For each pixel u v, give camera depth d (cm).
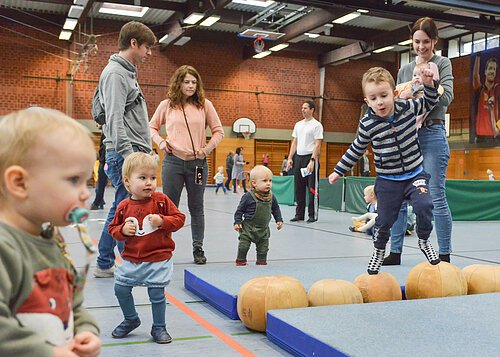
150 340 240
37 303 100
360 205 984
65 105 2012
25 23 1942
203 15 1716
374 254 302
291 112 2391
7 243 95
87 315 115
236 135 2308
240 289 268
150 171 249
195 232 434
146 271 240
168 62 2180
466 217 927
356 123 2492
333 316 238
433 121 379
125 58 350
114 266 368
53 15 1964
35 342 94
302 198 816
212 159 2291
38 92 1984
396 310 250
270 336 241
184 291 342
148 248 242
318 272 348
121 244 353
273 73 2353
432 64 359
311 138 787
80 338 104
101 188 884
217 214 948
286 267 367
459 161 2116
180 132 428
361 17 1975
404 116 303
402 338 207
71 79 1998
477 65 2047
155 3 1769
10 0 1805
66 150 98
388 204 305
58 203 98
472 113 2062
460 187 921
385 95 298
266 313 252
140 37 347
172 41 1984
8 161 96
